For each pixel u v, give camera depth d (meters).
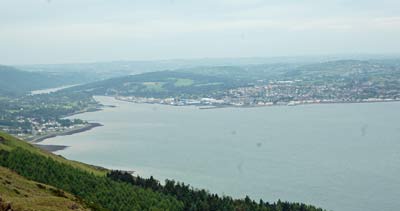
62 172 187.62
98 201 171.75
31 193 131.25
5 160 183.12
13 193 122.94
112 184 193.50
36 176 174.50
